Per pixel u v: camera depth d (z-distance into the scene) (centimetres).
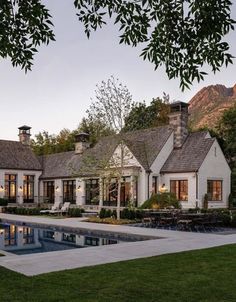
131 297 634
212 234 1568
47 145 6222
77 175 3062
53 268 869
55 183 3925
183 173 2903
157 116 5059
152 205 2492
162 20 622
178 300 617
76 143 3956
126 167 2953
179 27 611
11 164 3925
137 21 654
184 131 3181
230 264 911
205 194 2819
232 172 3338
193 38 608
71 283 722
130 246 1216
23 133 4378
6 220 2456
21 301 605
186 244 1269
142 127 4650
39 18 678
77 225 1956
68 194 3769
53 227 2033
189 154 2995
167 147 3142
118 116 2495
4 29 675
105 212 2383
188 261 948
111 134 2509
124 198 3062
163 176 3045
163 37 627
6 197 3866
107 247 1193
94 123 2705
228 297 635
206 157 2892
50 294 647
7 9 659
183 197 2911
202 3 578
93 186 3403
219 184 3003
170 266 888
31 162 4141
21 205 3825
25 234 1878
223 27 591
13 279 752
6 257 1013
